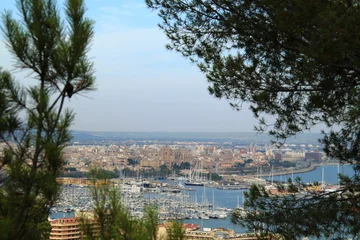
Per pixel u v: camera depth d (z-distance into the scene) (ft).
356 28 17.78
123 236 11.78
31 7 13.24
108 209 12.28
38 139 12.62
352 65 19.15
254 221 20.74
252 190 21.31
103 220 12.22
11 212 12.82
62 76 13.20
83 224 12.20
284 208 20.42
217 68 23.38
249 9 22.09
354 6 18.21
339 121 20.43
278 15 19.79
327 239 19.36
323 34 18.31
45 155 12.57
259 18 21.89
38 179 12.59
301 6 18.80
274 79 22.40
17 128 12.63
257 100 22.02
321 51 18.31
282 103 22.38
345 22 17.79
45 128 12.73
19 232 12.71
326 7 18.20
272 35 21.59
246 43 23.25
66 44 13.10
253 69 22.71
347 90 20.42
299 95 22.09
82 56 13.28
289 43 21.38
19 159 12.57
